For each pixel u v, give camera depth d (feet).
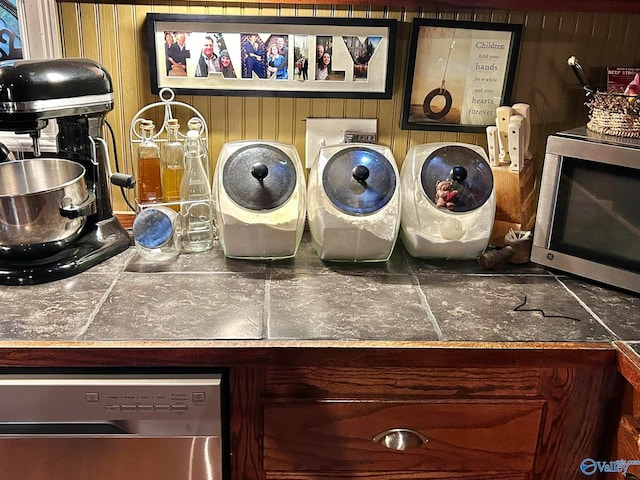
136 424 3.71
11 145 5.28
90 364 3.63
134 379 3.65
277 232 4.64
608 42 5.19
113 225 4.91
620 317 4.12
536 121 5.40
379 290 4.39
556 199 4.49
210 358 3.65
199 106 5.23
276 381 3.80
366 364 3.71
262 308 4.08
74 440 3.70
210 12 4.97
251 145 4.75
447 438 3.99
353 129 5.33
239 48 5.04
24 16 4.94
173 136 5.09
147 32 4.97
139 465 3.80
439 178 4.80
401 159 5.49
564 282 4.61
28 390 3.59
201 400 3.67
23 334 3.67
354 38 5.05
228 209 4.60
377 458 4.01
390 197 4.66
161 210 4.76
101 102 4.50
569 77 5.28
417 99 5.26
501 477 4.12
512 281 4.60
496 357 3.74
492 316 4.07
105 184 4.81
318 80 5.16
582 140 4.29
